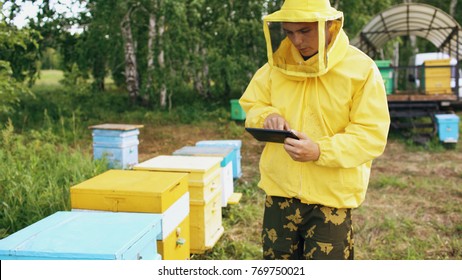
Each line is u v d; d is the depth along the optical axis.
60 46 15.03
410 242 4.54
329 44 2.04
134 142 6.33
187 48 13.65
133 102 14.73
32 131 8.85
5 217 4.06
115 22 13.57
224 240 4.45
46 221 2.38
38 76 13.80
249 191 6.05
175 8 12.02
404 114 10.20
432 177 7.17
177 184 3.21
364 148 2.01
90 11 14.14
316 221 2.20
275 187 2.27
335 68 2.05
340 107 2.06
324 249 2.19
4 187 4.55
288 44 2.16
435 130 9.90
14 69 12.85
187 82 14.72
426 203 5.83
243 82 14.16
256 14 14.31
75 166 5.27
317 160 2.01
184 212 3.35
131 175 3.38
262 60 14.52
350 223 2.24
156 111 13.77
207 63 14.80
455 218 5.24
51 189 4.46
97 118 13.18
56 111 13.30
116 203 2.96
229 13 14.52
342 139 2.01
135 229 2.25
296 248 2.31
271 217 2.31
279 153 2.22
